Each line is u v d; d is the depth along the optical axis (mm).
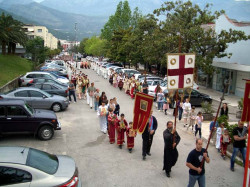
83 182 8312
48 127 12031
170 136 8688
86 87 22859
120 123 11164
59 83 23031
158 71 43844
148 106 9680
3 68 32531
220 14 29000
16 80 26250
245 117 8336
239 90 27703
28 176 5926
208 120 17219
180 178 8828
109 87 30297
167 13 29484
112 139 11914
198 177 7285
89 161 9930
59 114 17016
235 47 28219
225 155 10797
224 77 30047
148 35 35875
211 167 9922
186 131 14508
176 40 26906
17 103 11734
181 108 16469
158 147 11703
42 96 17000
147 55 32500
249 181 6379
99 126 14664
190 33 25359
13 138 12266
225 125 12148
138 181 8516
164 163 8930
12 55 42594
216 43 25609
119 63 57031
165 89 21859
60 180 6070
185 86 8039
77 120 15773
